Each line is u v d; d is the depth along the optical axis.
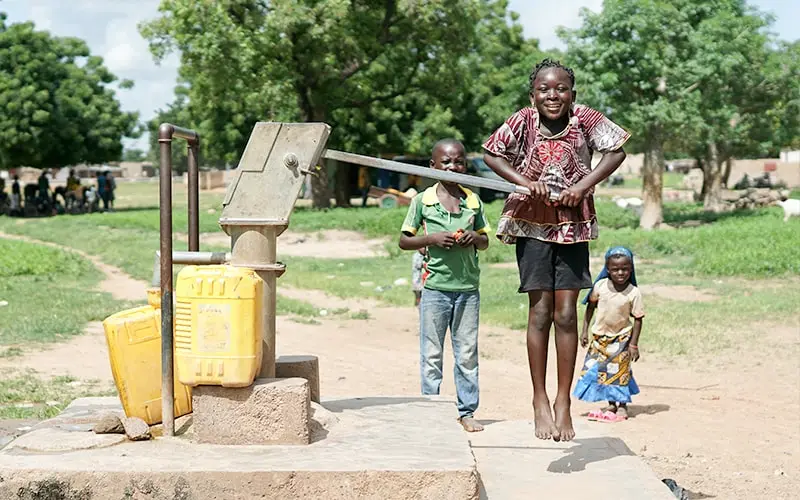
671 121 29.09
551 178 4.75
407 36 39.22
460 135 43.69
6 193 47.00
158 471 4.27
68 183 46.78
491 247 23.11
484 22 49.00
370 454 4.54
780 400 8.70
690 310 14.23
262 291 4.82
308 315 14.14
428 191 6.42
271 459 4.46
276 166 4.99
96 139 48.12
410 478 4.26
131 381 4.97
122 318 4.98
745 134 37.03
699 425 7.70
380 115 43.75
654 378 9.77
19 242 24.22
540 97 4.71
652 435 7.34
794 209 31.00
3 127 44.78
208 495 4.24
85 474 4.27
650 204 31.14
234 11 37.06
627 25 28.67
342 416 5.32
